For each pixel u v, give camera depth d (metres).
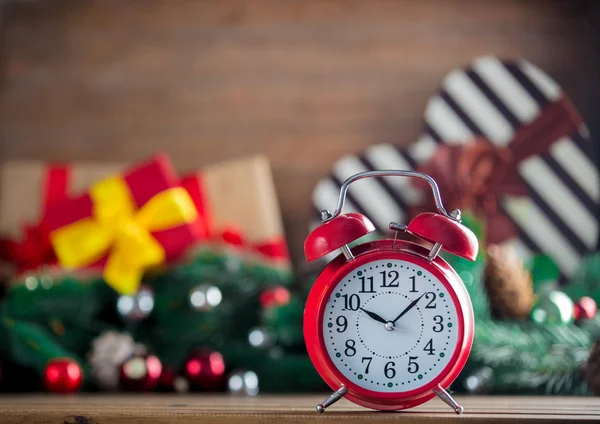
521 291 1.27
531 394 1.23
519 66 1.54
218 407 1.04
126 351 1.31
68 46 1.62
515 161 1.52
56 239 1.44
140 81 1.60
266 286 1.37
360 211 1.54
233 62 1.59
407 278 0.96
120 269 1.39
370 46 1.57
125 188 1.44
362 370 0.96
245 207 1.51
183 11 1.61
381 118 1.56
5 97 1.62
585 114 1.53
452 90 1.54
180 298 1.35
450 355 0.95
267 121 1.57
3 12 1.63
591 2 1.54
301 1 1.59
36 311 1.35
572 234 1.51
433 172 1.53
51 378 1.25
